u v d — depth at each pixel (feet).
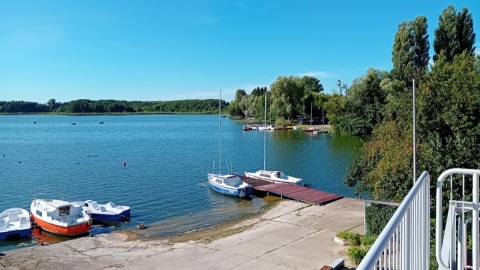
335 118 227.61
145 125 425.69
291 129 276.82
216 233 64.64
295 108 289.74
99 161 154.30
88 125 431.84
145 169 134.62
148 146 208.85
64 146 211.61
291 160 147.64
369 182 60.39
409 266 8.20
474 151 45.32
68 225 66.80
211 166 140.26
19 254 55.36
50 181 114.11
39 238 66.69
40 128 376.68
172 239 62.34
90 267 50.01
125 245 59.52
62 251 56.65
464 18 141.18
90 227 69.31
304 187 95.96
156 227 71.15
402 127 57.26
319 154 159.43
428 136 50.62
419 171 47.21
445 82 53.16
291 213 75.25
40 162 152.35
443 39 143.64
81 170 133.08
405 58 168.96
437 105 51.98
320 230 62.23
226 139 237.04
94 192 100.27
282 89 291.17
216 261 50.70
